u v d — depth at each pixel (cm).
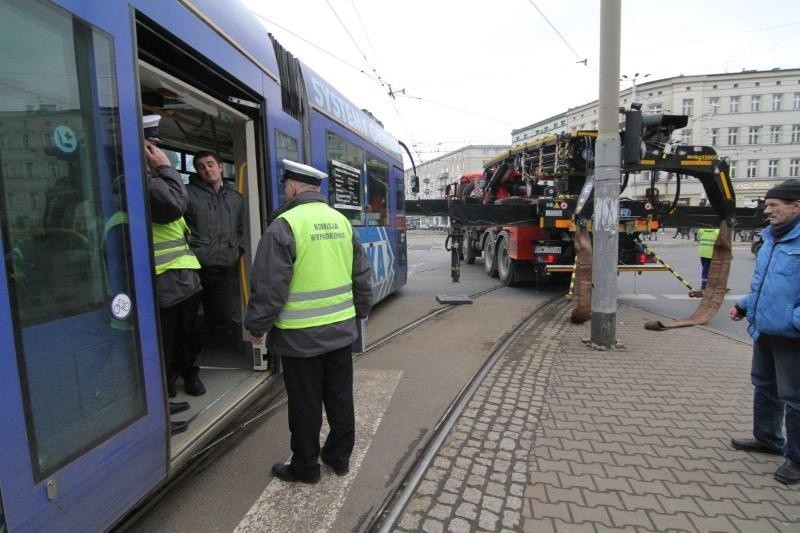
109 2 207
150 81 287
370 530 255
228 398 348
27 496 160
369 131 749
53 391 173
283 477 301
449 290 1089
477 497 282
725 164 760
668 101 5153
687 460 324
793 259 286
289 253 262
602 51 570
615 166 578
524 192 1205
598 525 256
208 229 375
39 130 171
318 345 274
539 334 673
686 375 496
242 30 357
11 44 162
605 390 455
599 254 591
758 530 251
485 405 419
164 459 239
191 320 346
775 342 297
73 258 184
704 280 1072
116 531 252
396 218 914
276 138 417
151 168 285
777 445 329
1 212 155
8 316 155
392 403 424
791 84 4922
